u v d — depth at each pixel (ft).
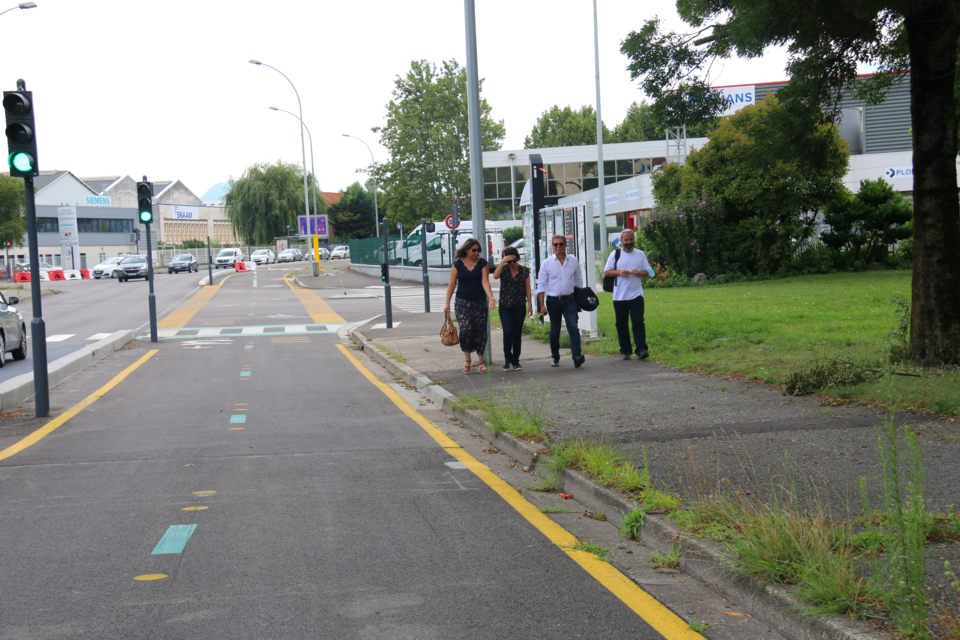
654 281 102.83
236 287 146.92
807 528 13.57
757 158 37.70
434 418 30.63
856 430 21.83
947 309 30.35
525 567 14.82
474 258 38.60
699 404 27.17
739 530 14.62
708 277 104.73
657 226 106.93
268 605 13.17
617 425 24.62
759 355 37.55
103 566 15.11
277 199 277.23
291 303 105.70
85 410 33.96
